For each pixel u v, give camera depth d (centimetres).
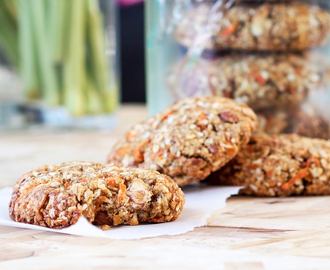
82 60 57
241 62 32
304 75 32
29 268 20
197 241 22
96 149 45
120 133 58
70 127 60
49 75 57
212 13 33
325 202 27
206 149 27
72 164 26
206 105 29
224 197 27
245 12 32
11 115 59
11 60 58
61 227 23
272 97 32
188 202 27
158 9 35
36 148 47
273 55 33
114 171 25
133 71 103
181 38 34
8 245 22
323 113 33
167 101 35
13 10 56
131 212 24
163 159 27
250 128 28
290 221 25
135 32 100
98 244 22
